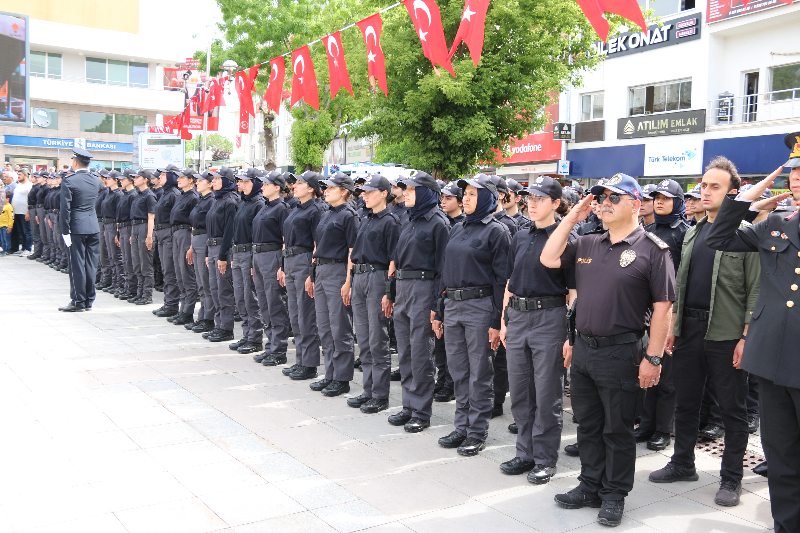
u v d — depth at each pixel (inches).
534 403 182.9
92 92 1450.5
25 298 434.6
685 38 735.7
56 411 218.7
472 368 198.5
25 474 168.9
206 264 349.4
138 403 232.1
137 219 419.2
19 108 721.6
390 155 1041.5
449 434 210.4
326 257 253.8
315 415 229.3
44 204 588.7
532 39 625.9
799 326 132.4
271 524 148.3
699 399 178.5
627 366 152.9
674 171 752.3
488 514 157.5
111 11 1473.9
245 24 937.5
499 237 193.3
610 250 154.9
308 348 275.4
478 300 195.9
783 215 140.0
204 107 591.8
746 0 666.8
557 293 174.2
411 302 217.0
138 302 428.1
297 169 914.7
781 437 139.3
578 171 876.0
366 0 681.6
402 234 222.8
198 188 350.0
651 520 156.3
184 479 170.7
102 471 173.2
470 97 622.8
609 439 156.7
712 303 171.0
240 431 209.3
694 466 181.0
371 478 177.0
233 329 343.9
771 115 674.8
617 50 813.9
